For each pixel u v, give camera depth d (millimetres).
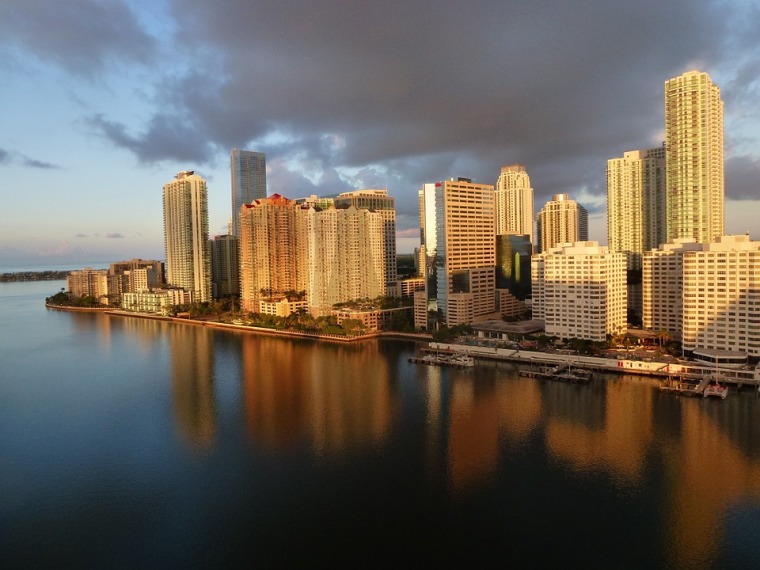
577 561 172000
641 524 189000
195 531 192125
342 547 181625
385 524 193750
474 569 169375
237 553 179750
